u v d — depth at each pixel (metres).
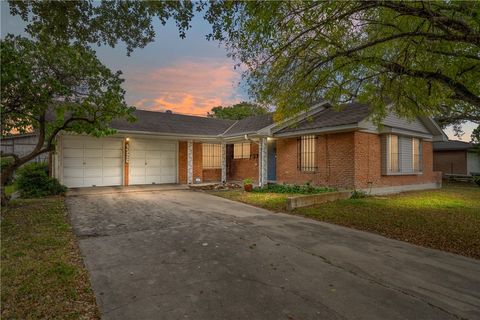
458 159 22.58
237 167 16.62
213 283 3.40
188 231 5.79
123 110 7.96
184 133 13.87
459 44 5.80
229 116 28.09
